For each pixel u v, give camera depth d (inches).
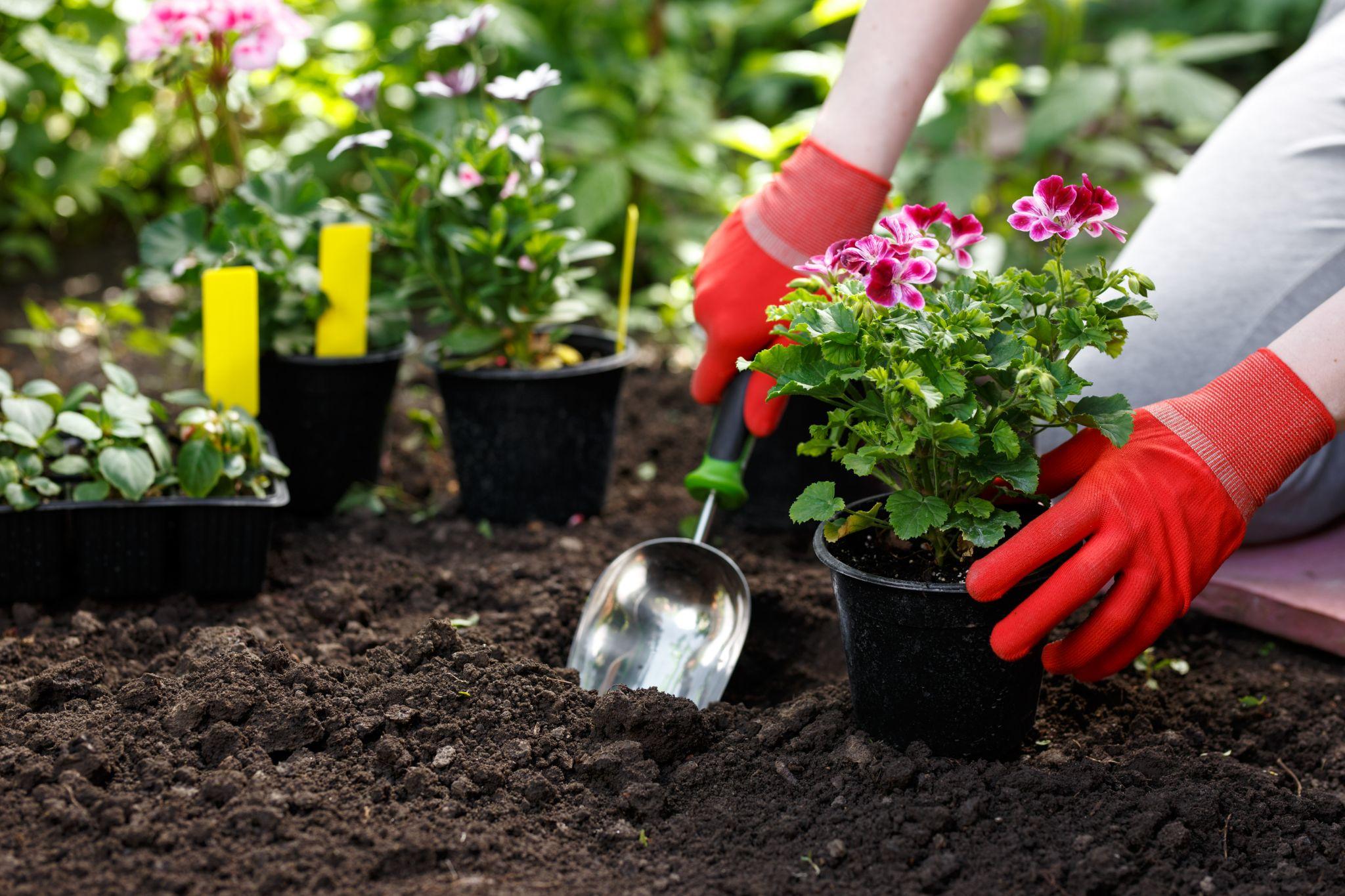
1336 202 67.4
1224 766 55.1
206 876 45.6
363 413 82.7
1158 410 52.1
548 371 78.7
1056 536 49.0
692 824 51.1
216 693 55.4
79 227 145.3
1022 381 45.9
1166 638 70.1
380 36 128.7
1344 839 50.5
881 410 50.1
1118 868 47.1
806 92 172.1
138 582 68.1
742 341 65.6
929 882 46.7
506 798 51.7
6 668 59.4
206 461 66.9
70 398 68.9
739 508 82.5
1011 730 54.6
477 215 79.9
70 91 128.7
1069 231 49.5
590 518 85.0
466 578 73.2
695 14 150.5
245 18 79.1
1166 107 122.0
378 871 46.9
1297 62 73.1
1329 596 68.1
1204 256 70.2
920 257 49.9
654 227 132.4
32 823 47.9
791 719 57.4
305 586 71.7
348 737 54.2
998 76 131.8
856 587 51.8
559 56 143.4
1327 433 51.1
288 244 82.5
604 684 62.9
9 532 65.1
